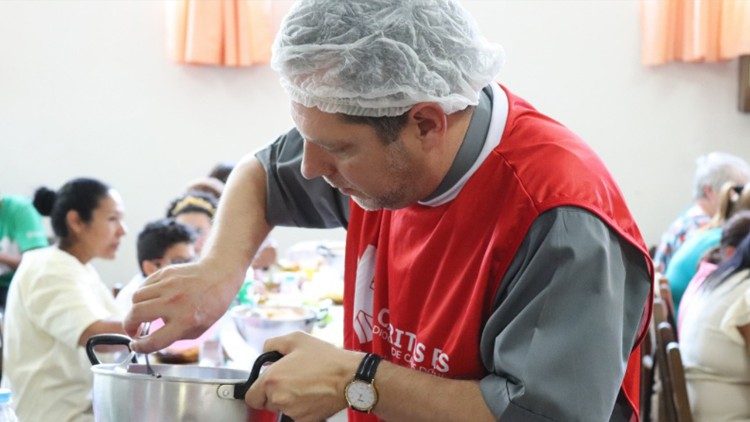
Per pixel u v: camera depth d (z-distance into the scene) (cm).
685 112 477
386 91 110
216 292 132
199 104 472
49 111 466
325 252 370
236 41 458
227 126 475
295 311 242
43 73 463
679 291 368
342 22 111
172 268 133
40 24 461
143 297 128
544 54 476
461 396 111
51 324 243
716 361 288
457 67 115
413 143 115
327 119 113
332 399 115
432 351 122
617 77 476
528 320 109
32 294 247
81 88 466
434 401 111
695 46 459
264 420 119
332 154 116
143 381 115
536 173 116
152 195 475
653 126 479
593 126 480
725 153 466
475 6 474
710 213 406
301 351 117
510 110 124
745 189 353
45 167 468
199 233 311
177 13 456
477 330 117
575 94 478
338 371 115
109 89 468
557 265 109
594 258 108
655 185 482
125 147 472
